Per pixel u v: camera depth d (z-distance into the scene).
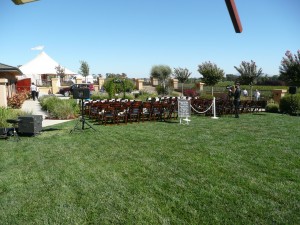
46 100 16.77
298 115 15.05
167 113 14.38
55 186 4.72
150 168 5.56
